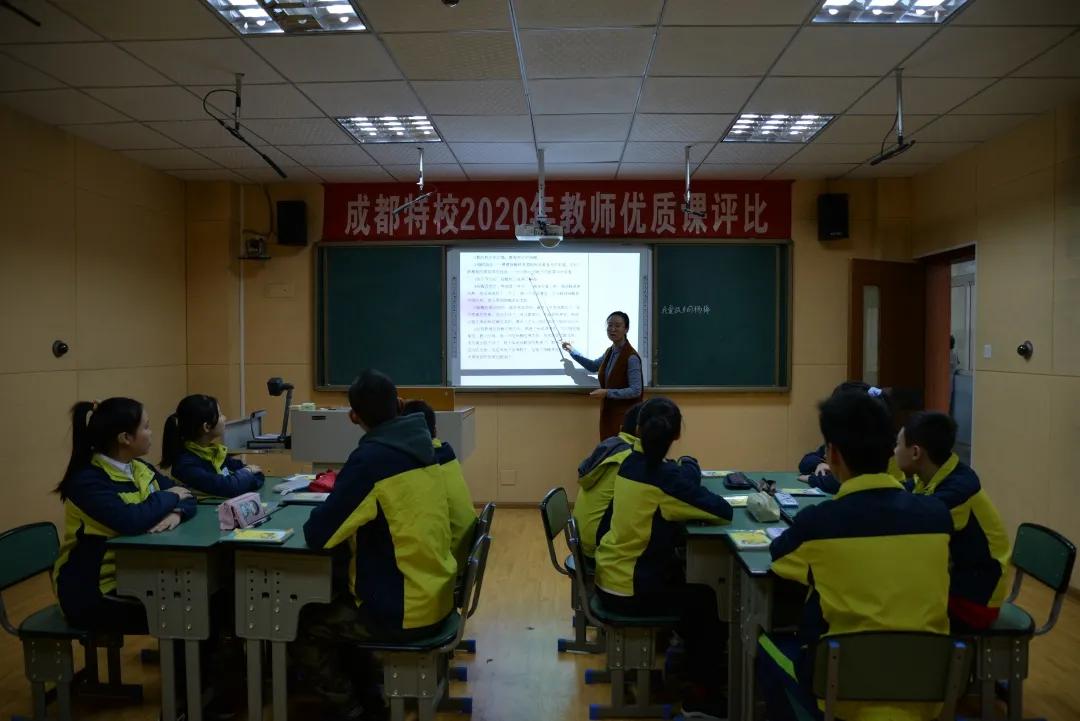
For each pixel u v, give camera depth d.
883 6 2.71
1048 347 3.68
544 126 4.04
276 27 2.87
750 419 5.33
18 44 2.95
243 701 2.47
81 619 2.15
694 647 2.33
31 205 3.81
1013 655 1.99
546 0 2.59
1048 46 2.94
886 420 1.59
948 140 4.22
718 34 2.87
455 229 5.36
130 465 2.32
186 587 2.09
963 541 1.94
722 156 4.64
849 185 5.25
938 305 5.17
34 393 3.82
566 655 2.83
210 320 5.32
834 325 5.29
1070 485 3.50
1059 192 3.61
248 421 3.98
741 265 5.29
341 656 2.36
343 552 2.16
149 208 4.88
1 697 2.46
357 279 5.40
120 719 2.32
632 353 4.66
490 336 5.36
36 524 2.29
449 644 2.03
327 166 4.91
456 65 3.18
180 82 3.37
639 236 5.30
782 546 1.65
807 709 1.65
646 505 2.24
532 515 5.15
